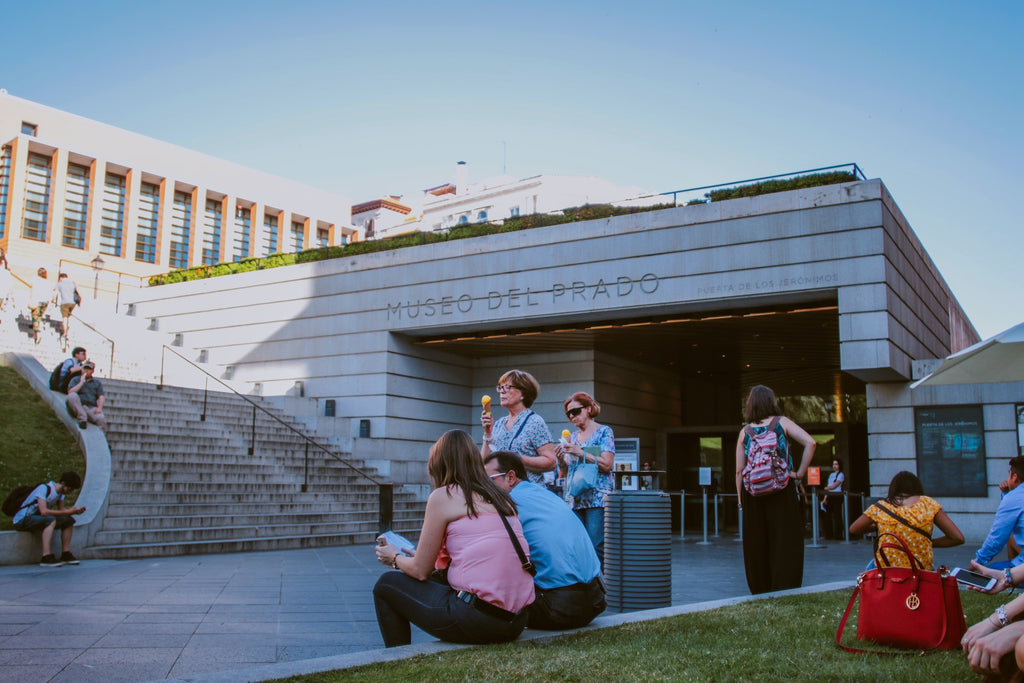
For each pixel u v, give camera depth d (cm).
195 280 2833
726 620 558
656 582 676
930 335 2258
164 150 3803
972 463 1758
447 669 402
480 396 2661
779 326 2134
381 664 419
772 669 420
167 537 1348
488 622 456
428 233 2395
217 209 4034
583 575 517
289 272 2612
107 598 823
